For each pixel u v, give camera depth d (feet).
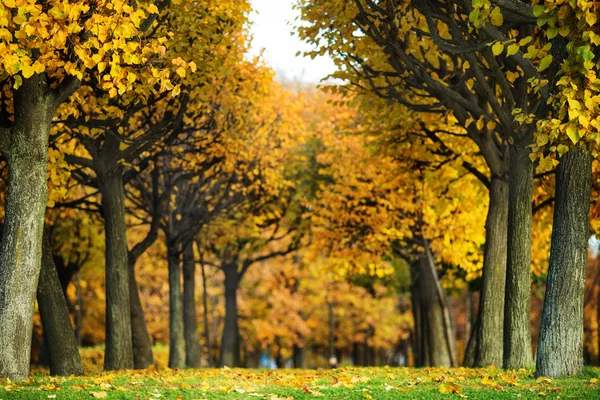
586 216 33.37
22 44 30.89
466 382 32.68
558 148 29.78
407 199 73.41
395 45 42.45
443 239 72.43
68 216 79.30
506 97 41.83
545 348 33.58
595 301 126.52
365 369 45.21
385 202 75.05
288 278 133.80
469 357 50.65
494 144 48.39
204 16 45.68
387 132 58.34
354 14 42.42
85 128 45.78
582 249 33.27
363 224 76.18
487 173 60.90
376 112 54.29
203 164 63.10
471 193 63.72
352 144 78.54
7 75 33.45
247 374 40.63
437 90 42.93
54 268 44.57
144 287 141.18
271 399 26.23
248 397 26.84
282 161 81.82
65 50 32.68
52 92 34.55
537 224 60.80
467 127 47.19
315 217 80.12
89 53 31.71
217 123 61.46
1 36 28.91
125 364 52.42
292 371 50.85
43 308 43.75
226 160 62.08
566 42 33.06
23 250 33.47
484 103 45.96
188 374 42.39
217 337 159.84
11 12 31.50
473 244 71.00
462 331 171.63
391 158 65.77
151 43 33.78
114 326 52.39
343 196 77.00
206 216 75.05
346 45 45.37
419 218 73.15
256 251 105.09
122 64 35.29
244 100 64.95
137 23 31.68
